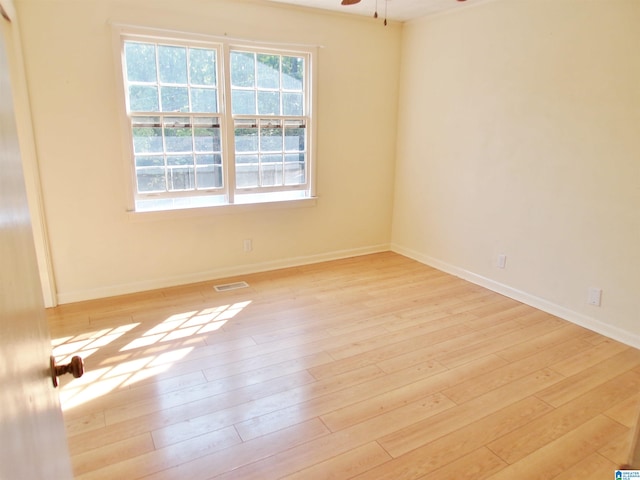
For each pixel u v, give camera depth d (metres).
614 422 2.11
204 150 3.78
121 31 3.24
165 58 3.48
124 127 3.38
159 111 3.53
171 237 3.75
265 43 3.77
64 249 3.35
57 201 3.26
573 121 3.04
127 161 3.43
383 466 1.82
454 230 4.18
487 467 1.83
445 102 4.11
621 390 2.37
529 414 2.17
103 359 2.61
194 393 2.30
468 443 1.96
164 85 3.52
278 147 4.12
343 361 2.64
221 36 3.59
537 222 3.38
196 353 2.70
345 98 4.33
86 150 3.29
